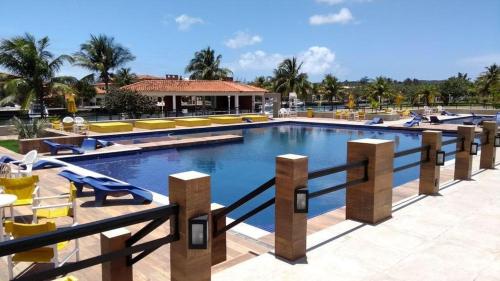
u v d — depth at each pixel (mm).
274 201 4230
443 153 6531
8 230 3809
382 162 5180
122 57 41906
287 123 29516
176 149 17484
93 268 4520
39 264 4672
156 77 64625
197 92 33281
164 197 8242
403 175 11828
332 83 60344
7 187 6125
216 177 12211
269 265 4012
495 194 6727
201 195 2842
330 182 11055
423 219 5383
